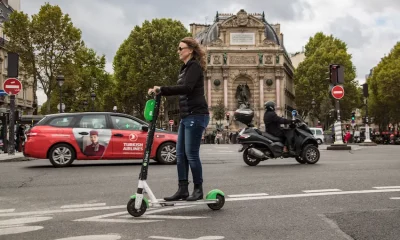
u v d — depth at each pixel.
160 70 66.12
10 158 19.56
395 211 6.41
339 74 27.73
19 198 8.13
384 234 5.12
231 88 75.50
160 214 6.33
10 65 22.59
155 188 9.04
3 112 28.17
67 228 5.59
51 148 15.16
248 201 7.32
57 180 10.91
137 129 16.08
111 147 15.62
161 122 80.19
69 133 15.35
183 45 6.58
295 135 15.07
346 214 6.22
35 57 50.47
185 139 6.52
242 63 75.56
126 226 5.63
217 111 71.81
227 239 4.97
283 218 6.02
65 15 50.28
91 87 71.75
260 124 74.56
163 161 15.97
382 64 75.62
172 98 72.69
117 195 8.24
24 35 49.59
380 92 69.19
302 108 82.81
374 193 8.00
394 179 9.95
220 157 19.20
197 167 6.50
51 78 50.25
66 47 50.53
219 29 76.44
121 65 75.69
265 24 81.81
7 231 5.46
